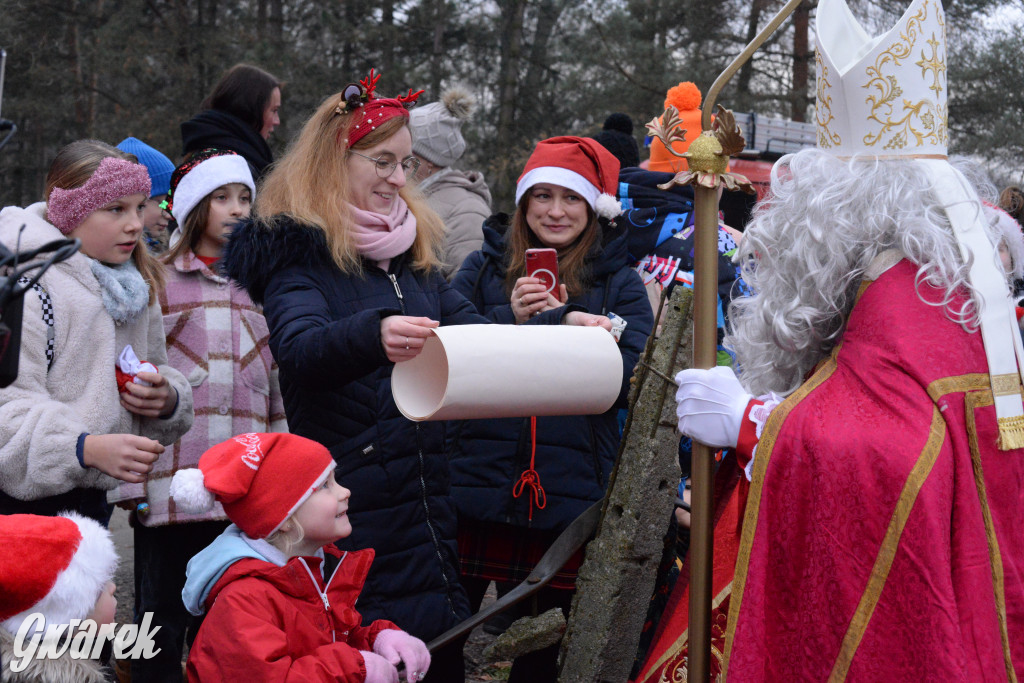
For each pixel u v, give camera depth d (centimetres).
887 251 193
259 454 213
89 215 261
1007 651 179
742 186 200
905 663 173
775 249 201
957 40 1432
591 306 298
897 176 192
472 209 431
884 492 176
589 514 240
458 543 293
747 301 209
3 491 243
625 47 1455
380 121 249
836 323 202
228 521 313
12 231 253
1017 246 208
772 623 186
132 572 470
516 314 290
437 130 434
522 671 278
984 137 1383
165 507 307
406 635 228
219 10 1717
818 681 180
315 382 224
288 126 1538
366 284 250
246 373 333
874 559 176
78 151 266
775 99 1507
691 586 205
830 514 179
